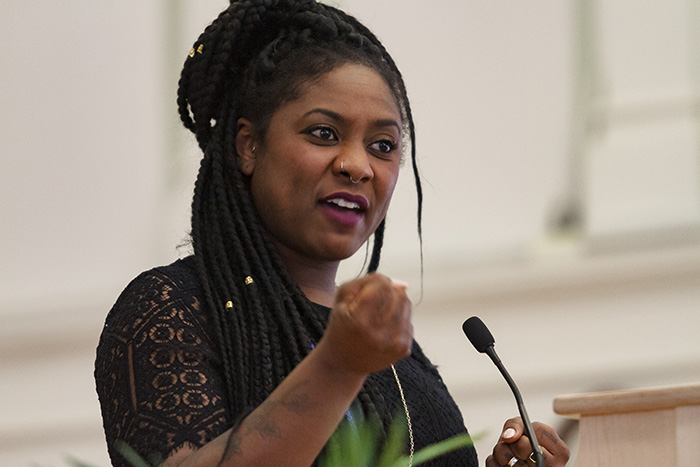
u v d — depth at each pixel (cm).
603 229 1543
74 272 1642
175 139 1633
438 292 1570
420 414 496
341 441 403
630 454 480
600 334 1529
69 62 1664
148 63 1655
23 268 1652
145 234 1625
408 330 343
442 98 1622
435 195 1603
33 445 1639
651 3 1572
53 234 1650
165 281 460
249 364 453
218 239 491
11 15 1673
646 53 1569
